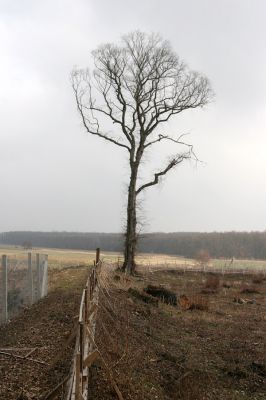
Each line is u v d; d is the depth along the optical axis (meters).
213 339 17.70
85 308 8.16
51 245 126.25
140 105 37.56
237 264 70.50
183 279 41.72
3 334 12.35
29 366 9.23
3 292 13.94
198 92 40.88
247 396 12.21
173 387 11.45
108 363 10.06
